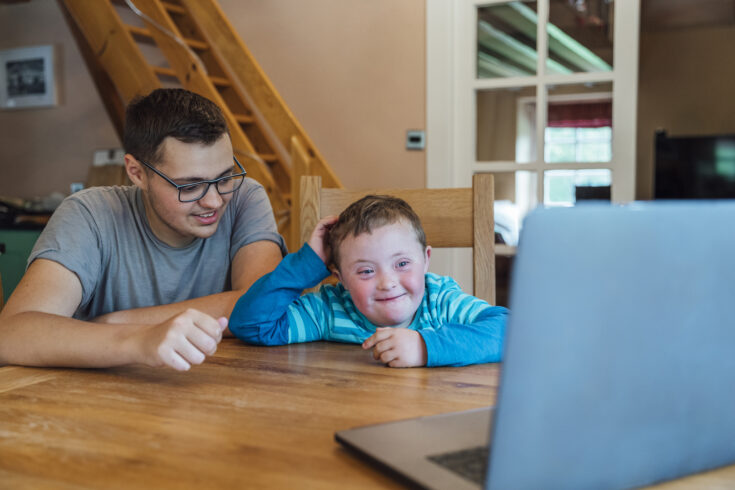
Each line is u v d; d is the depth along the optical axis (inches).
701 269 15.5
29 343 32.8
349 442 20.0
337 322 41.2
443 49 130.3
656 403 15.7
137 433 22.2
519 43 126.3
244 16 148.6
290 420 23.6
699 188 215.3
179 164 40.1
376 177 138.3
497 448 14.1
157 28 131.1
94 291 47.2
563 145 124.9
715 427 16.9
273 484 17.7
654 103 284.2
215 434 22.0
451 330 34.0
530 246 13.6
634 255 14.6
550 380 14.2
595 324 14.4
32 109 172.6
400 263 37.3
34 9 169.9
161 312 42.8
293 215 120.6
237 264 49.6
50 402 26.3
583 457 15.0
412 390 28.0
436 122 131.7
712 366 16.2
